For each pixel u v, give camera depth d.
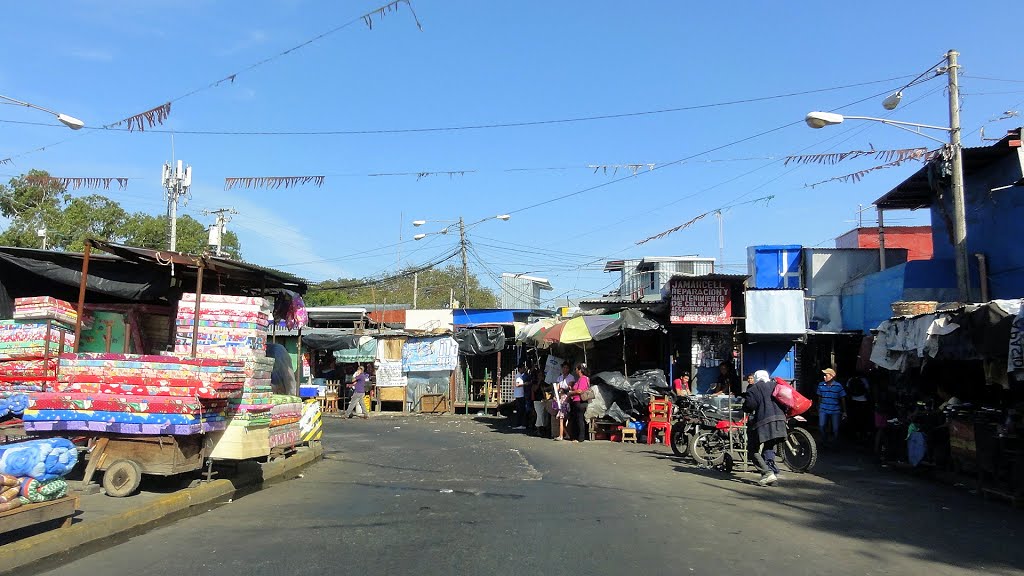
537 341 20.16
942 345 11.44
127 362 8.50
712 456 12.63
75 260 10.72
